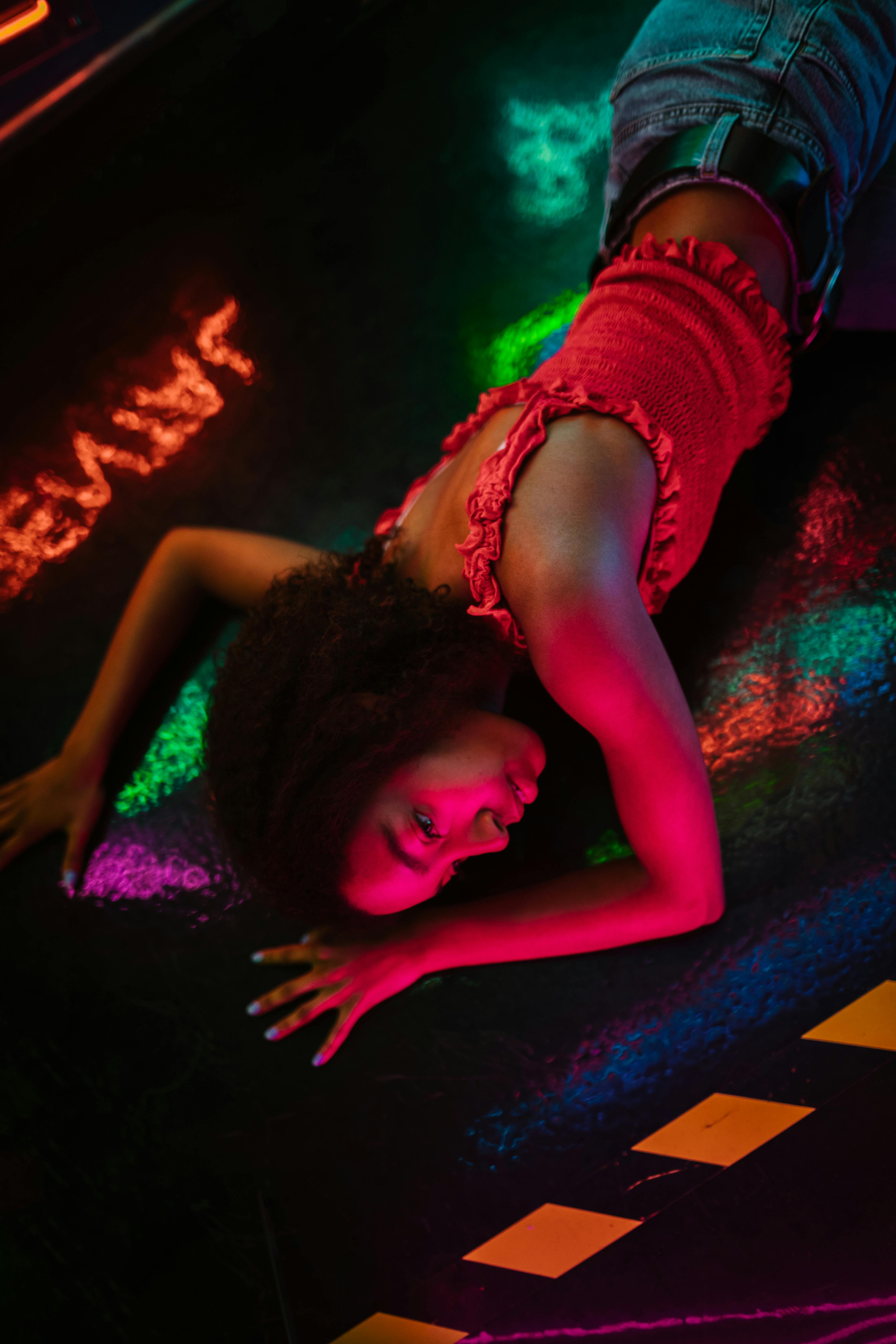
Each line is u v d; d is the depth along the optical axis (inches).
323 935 67.7
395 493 83.2
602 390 51.1
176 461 90.0
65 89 94.0
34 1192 66.3
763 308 55.4
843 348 75.6
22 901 76.3
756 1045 59.2
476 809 47.5
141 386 93.7
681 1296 53.3
